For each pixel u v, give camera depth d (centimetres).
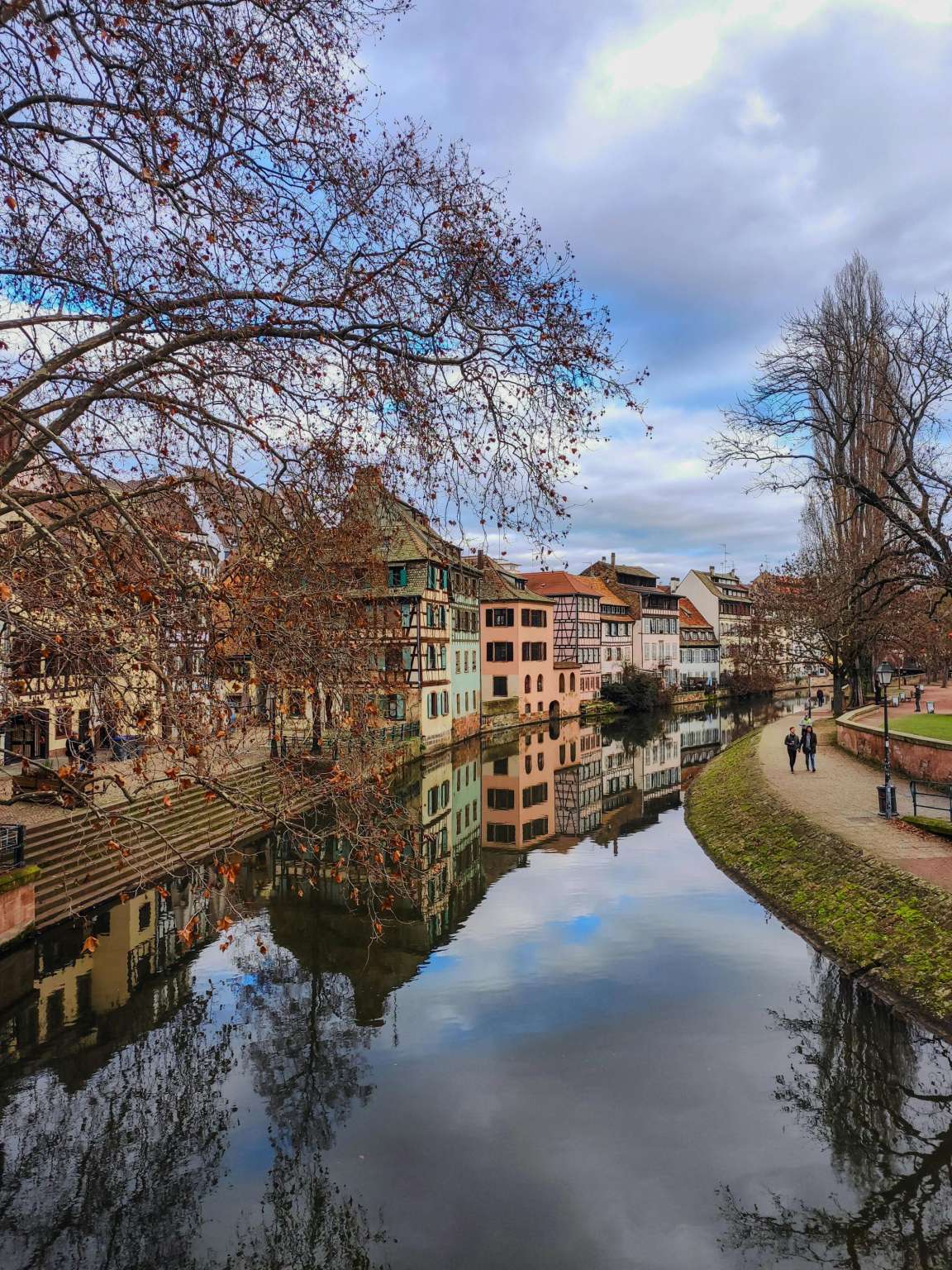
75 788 708
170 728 705
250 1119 880
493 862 1991
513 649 5053
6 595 553
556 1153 801
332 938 1445
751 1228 695
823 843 1661
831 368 1914
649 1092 910
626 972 1254
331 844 2080
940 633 3416
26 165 706
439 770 3306
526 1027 1075
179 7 636
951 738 2170
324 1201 743
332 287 723
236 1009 1152
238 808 701
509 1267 653
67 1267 685
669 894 1683
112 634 634
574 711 5825
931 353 1695
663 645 7519
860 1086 912
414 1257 665
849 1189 743
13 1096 938
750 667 6900
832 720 4084
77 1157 830
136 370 693
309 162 674
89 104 622
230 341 702
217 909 1593
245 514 718
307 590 732
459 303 699
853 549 2847
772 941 1377
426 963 1311
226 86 636
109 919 1506
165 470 796
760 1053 995
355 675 755
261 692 733
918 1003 1068
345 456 731
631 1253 665
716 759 3494
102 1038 1070
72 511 761
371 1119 870
